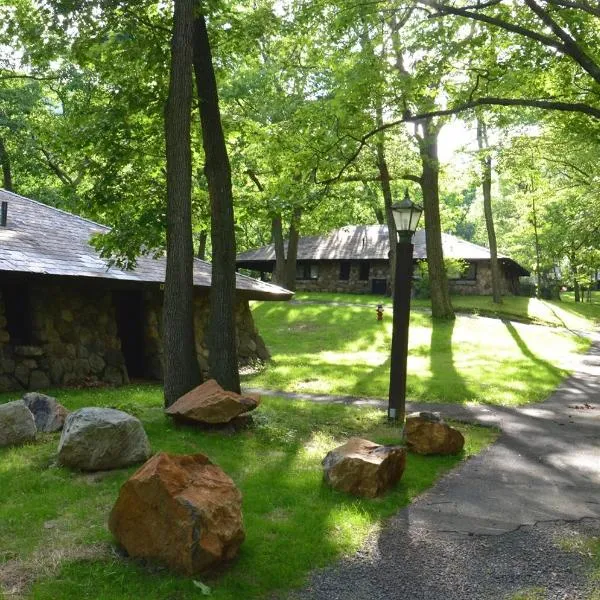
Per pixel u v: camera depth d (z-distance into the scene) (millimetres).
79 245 14445
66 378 13141
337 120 14062
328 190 15758
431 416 8289
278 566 4598
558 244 27391
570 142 18875
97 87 11758
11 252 11766
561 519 5863
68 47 12539
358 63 12906
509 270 45562
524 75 13531
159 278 14422
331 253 44781
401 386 10125
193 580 4266
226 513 4613
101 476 6320
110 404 10375
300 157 14625
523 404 12438
